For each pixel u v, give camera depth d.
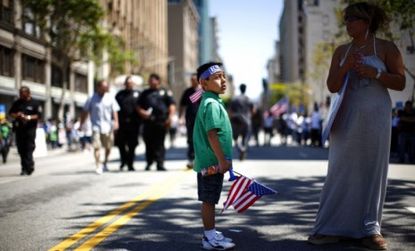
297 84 91.94
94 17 37.41
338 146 5.61
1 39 37.50
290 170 14.60
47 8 36.84
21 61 41.09
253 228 6.62
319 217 5.74
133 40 77.44
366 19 5.53
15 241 6.05
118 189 10.60
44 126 35.53
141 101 14.48
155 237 6.18
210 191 5.52
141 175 13.31
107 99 13.96
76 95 54.03
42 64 45.47
